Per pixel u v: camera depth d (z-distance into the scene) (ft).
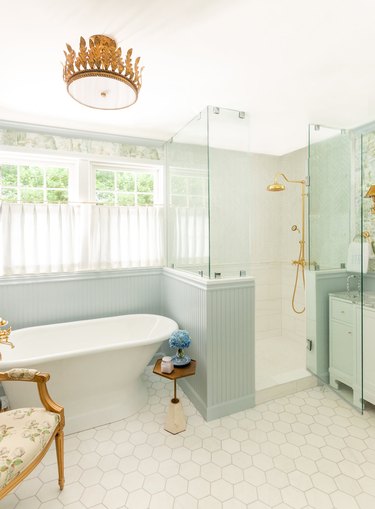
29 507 5.15
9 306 8.86
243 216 8.02
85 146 9.69
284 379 8.94
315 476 5.73
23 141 8.95
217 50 5.57
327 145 9.29
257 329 12.82
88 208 9.70
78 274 9.62
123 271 10.27
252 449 6.47
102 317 10.05
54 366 6.65
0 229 8.64
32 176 9.50
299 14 4.64
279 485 5.52
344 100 7.69
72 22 4.83
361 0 4.37
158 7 4.50
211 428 7.22
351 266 9.49
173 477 5.74
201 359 7.75
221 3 4.42
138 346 7.33
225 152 7.81
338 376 8.71
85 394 7.33
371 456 6.25
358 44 5.41
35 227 8.94
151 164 10.58
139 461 6.16
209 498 5.27
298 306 12.39
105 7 4.51
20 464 4.33
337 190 9.55
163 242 10.84
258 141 10.86
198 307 7.86
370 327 7.77
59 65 6.09
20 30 5.01
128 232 10.25
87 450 6.51
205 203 7.75
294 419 7.57
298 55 5.74
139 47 5.46
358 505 5.10
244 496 5.30
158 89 7.06
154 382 9.59
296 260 12.38
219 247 7.71
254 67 6.15
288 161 12.67
